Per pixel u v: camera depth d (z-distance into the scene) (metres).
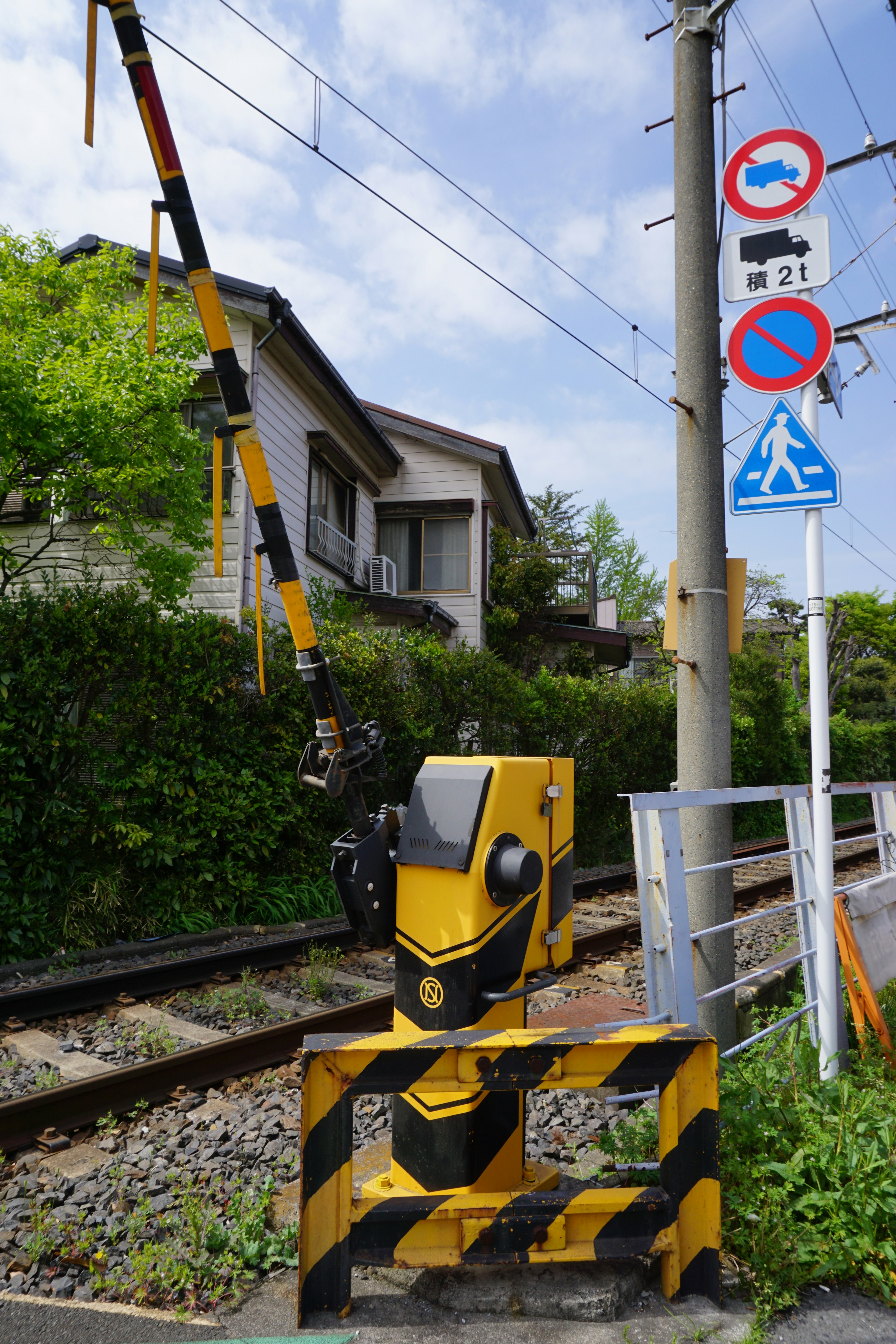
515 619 18.19
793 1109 3.05
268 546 2.64
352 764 2.66
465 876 2.46
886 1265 2.48
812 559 3.86
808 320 3.79
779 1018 4.62
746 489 3.88
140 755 7.46
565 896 2.85
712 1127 2.36
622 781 13.69
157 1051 4.59
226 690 7.96
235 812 7.73
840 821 22.44
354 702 9.09
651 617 41.69
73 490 7.79
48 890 6.70
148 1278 2.42
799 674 32.16
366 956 6.81
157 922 7.19
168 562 8.27
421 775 2.71
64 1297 2.42
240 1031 4.97
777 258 3.86
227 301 10.90
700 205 4.11
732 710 18.19
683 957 3.24
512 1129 2.61
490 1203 2.28
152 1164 3.30
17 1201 3.01
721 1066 3.34
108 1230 2.78
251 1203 2.79
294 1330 2.20
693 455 4.02
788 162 3.85
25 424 7.03
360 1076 2.24
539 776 2.70
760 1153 2.86
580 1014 4.57
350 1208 2.25
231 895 7.73
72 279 8.27
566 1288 2.28
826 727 3.90
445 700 10.60
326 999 5.63
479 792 2.49
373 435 14.95
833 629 33.88
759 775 18.80
